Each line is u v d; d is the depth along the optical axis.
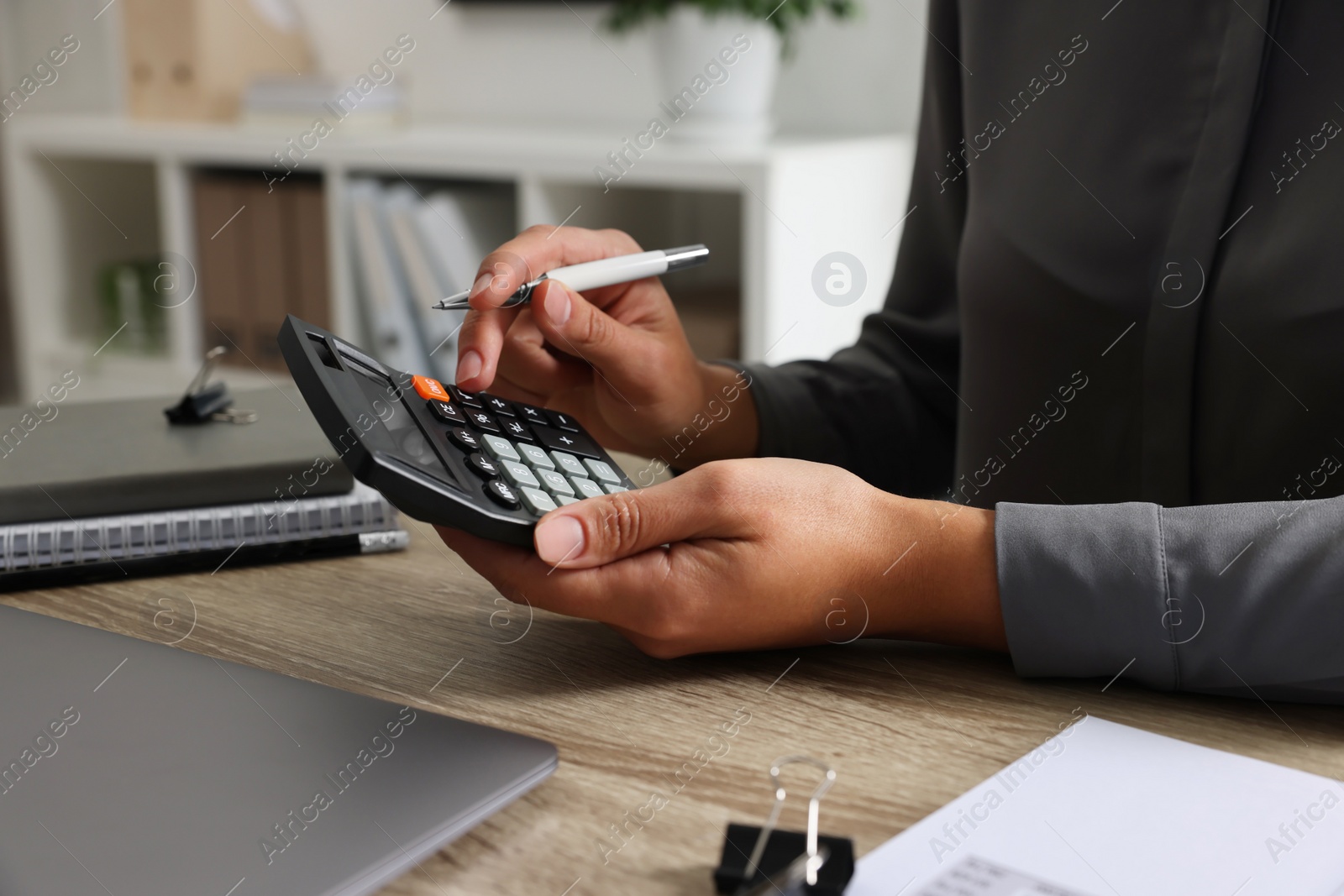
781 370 0.71
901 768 0.32
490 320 0.53
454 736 0.33
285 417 0.60
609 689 0.38
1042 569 0.39
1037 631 0.39
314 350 0.40
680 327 0.64
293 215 2.10
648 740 0.34
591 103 2.18
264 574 0.50
